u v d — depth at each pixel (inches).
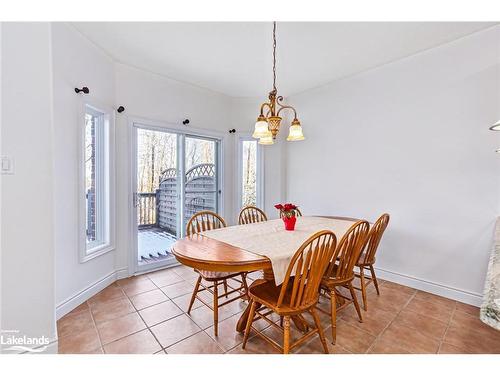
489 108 83.3
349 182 123.8
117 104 108.3
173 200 133.1
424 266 98.9
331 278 69.1
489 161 83.6
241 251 61.5
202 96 139.7
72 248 85.4
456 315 80.4
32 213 55.5
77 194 87.6
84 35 88.7
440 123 94.0
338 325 74.7
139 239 124.0
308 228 87.4
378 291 95.0
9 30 53.3
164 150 129.4
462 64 88.4
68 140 83.7
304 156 145.1
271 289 64.8
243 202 158.7
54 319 57.9
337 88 128.1
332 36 88.1
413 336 69.2
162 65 111.7
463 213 89.4
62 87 80.5
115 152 107.7
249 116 154.9
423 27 82.6
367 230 72.1
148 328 73.1
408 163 102.9
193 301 81.0
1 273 53.0
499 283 33.8
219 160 151.5
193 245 66.7
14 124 53.6
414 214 101.5
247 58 105.0
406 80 102.9
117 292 97.5
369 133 115.5
